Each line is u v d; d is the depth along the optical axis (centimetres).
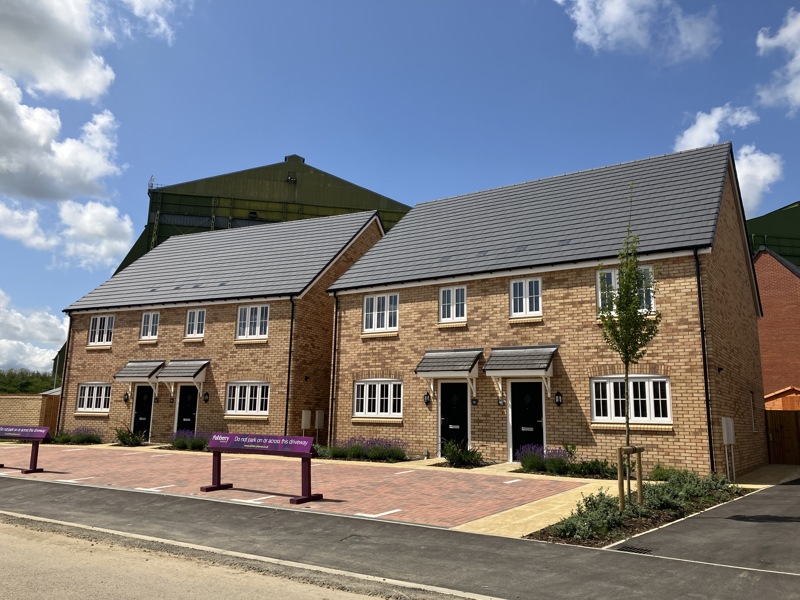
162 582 669
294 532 931
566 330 1734
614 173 2100
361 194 5562
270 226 2930
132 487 1355
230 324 2392
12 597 604
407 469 1644
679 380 1538
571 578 692
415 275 2044
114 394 2589
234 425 2294
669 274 1596
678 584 664
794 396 2503
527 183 2308
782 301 3103
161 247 3120
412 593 645
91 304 2736
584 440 1652
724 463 1483
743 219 2105
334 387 2141
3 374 5097
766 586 654
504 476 1506
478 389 1858
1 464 1756
